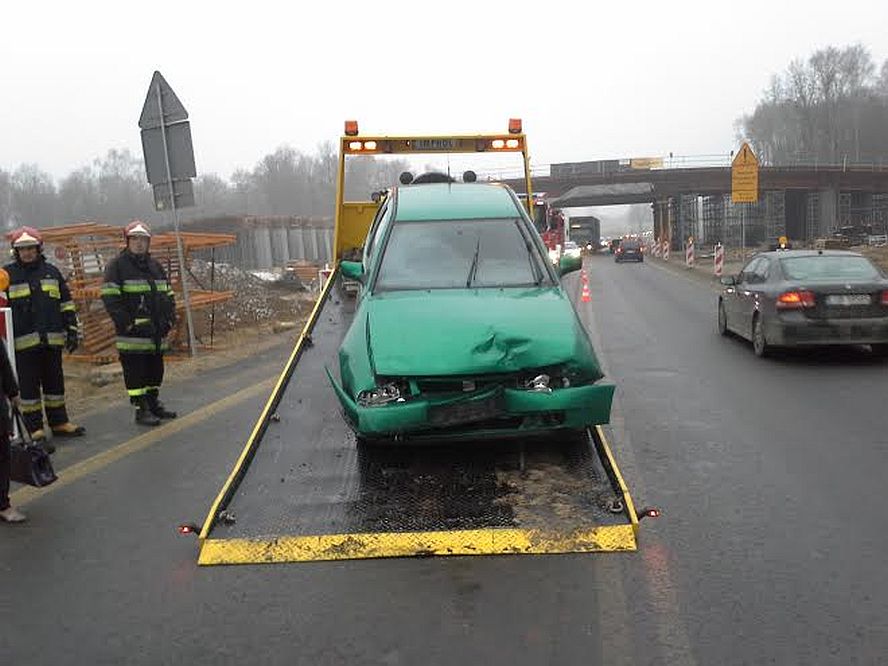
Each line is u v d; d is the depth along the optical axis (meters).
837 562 4.20
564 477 5.14
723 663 3.26
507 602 3.81
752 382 9.18
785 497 5.23
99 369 11.18
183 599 3.96
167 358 11.91
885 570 4.09
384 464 5.36
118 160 116.12
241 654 3.43
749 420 7.36
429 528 4.51
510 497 4.87
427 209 6.75
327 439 5.70
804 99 118.75
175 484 5.82
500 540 4.38
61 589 4.11
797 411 7.68
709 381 9.30
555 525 4.52
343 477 5.18
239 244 45.88
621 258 47.09
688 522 4.79
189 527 4.48
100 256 13.03
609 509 4.67
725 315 13.07
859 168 74.62
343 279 8.32
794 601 3.77
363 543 4.39
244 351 12.60
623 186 80.00
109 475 6.09
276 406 6.10
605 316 16.98
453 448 5.61
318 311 7.48
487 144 9.62
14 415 5.55
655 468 5.91
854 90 115.75
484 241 6.40
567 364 4.95
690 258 36.47
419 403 4.73
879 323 10.12
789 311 10.31
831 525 4.71
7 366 5.33
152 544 4.69
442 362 4.83
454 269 6.16
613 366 10.50
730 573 4.08
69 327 7.36
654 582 3.99
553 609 3.74
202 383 9.80
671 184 72.88
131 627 3.69
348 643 3.49
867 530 4.63
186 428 7.51
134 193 111.81
